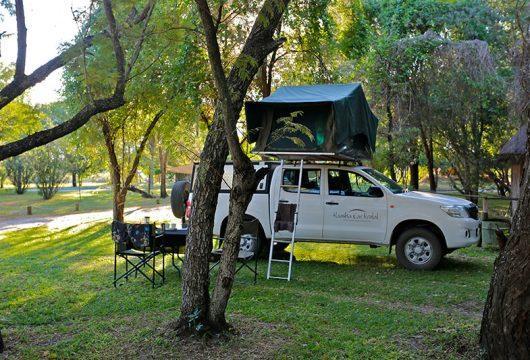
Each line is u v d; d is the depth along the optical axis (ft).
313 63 50.83
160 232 30.17
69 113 53.78
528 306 14.40
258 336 18.62
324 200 34.14
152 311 22.66
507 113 55.01
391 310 22.57
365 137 34.30
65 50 19.66
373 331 19.38
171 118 51.37
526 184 14.93
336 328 19.84
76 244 48.60
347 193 34.04
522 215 14.85
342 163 35.60
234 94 17.97
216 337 18.02
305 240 34.50
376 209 33.27
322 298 24.68
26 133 39.60
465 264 34.09
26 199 128.77
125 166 68.03
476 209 33.50
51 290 27.71
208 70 42.65
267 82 52.75
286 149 30.42
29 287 28.66
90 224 68.08
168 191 159.53
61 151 125.29
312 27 46.85
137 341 18.20
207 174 18.12
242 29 31.30
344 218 33.76
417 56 52.13
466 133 57.41
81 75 20.34
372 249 41.06
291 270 32.27
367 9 61.82
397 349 17.26
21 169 147.02
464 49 50.85
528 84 35.83
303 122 30.32
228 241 18.04
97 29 19.71
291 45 51.78
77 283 29.53
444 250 33.22
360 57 53.36
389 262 35.45
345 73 53.01
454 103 52.29
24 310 23.94
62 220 78.02
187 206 37.35
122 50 20.34
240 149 16.87
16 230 64.39
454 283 28.50
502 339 15.02
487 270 32.09
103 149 63.93
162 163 131.54
